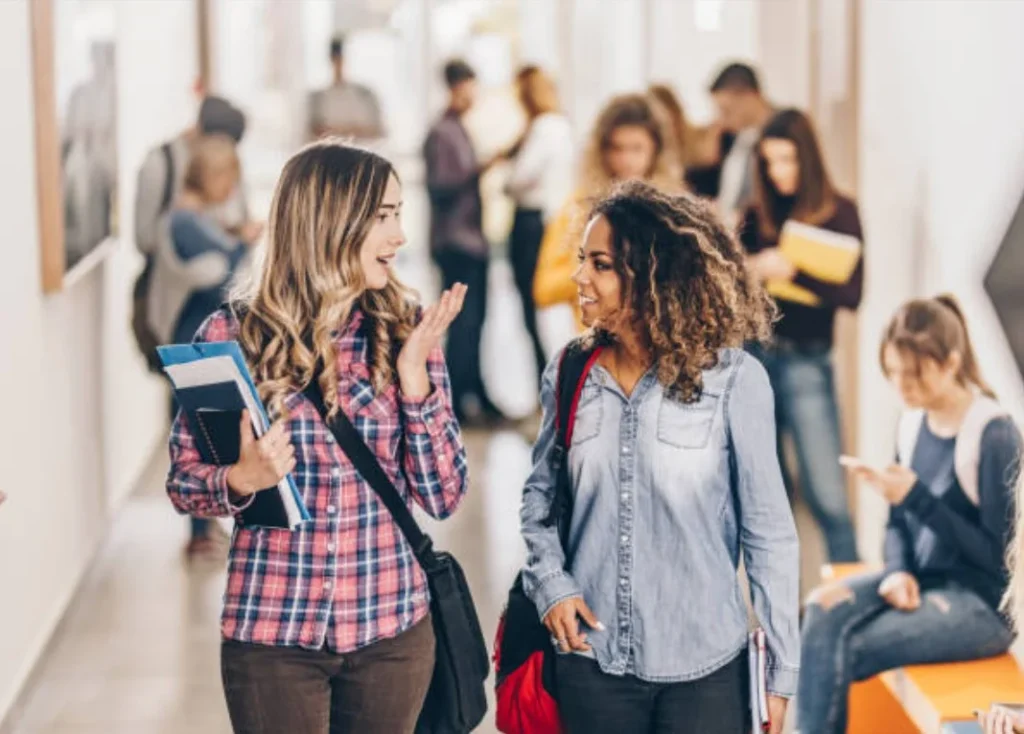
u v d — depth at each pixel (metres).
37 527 7.03
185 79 13.33
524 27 15.69
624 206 3.86
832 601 5.60
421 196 15.96
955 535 5.51
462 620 3.98
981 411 5.53
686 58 13.26
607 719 3.88
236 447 3.72
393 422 3.89
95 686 6.84
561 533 3.96
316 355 3.81
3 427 6.33
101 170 8.90
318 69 15.67
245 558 3.86
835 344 8.00
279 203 3.85
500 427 12.51
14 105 6.68
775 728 3.87
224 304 3.97
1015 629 5.44
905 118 7.35
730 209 9.15
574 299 7.61
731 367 3.83
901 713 5.61
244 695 3.86
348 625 3.83
